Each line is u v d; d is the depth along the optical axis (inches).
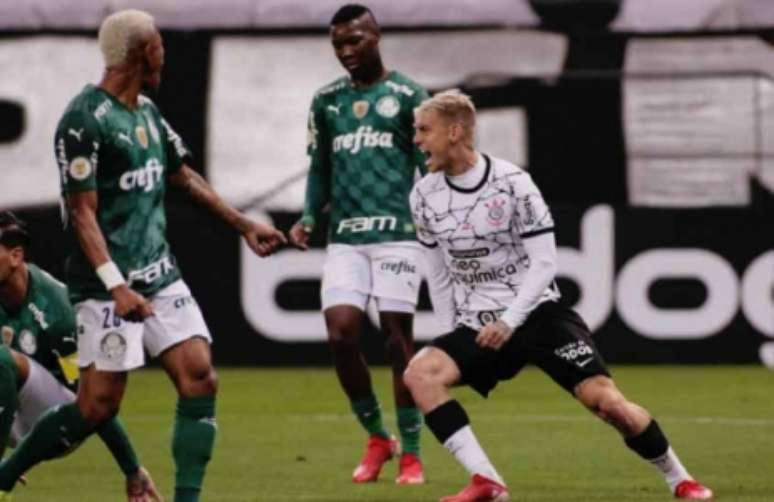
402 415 1358.3
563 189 2289.6
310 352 2301.9
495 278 1150.3
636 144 2281.0
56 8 2310.5
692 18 2284.7
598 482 1321.4
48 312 1171.9
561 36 2290.8
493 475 1134.4
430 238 1164.5
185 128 2314.2
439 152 1135.0
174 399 2028.8
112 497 1270.9
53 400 1175.6
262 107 2311.8
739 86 2279.8
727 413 1814.7
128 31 1041.5
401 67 2301.9
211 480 1362.0
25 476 1380.4
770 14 2279.8
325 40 2310.5
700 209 2274.9
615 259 2272.4
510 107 2292.1
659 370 2247.8
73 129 1020.5
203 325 1076.5
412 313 1386.6
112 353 1042.7
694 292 2272.4
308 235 1414.9
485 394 1175.6
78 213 1019.9
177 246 2304.4
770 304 2269.9
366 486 1328.7
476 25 2295.8
